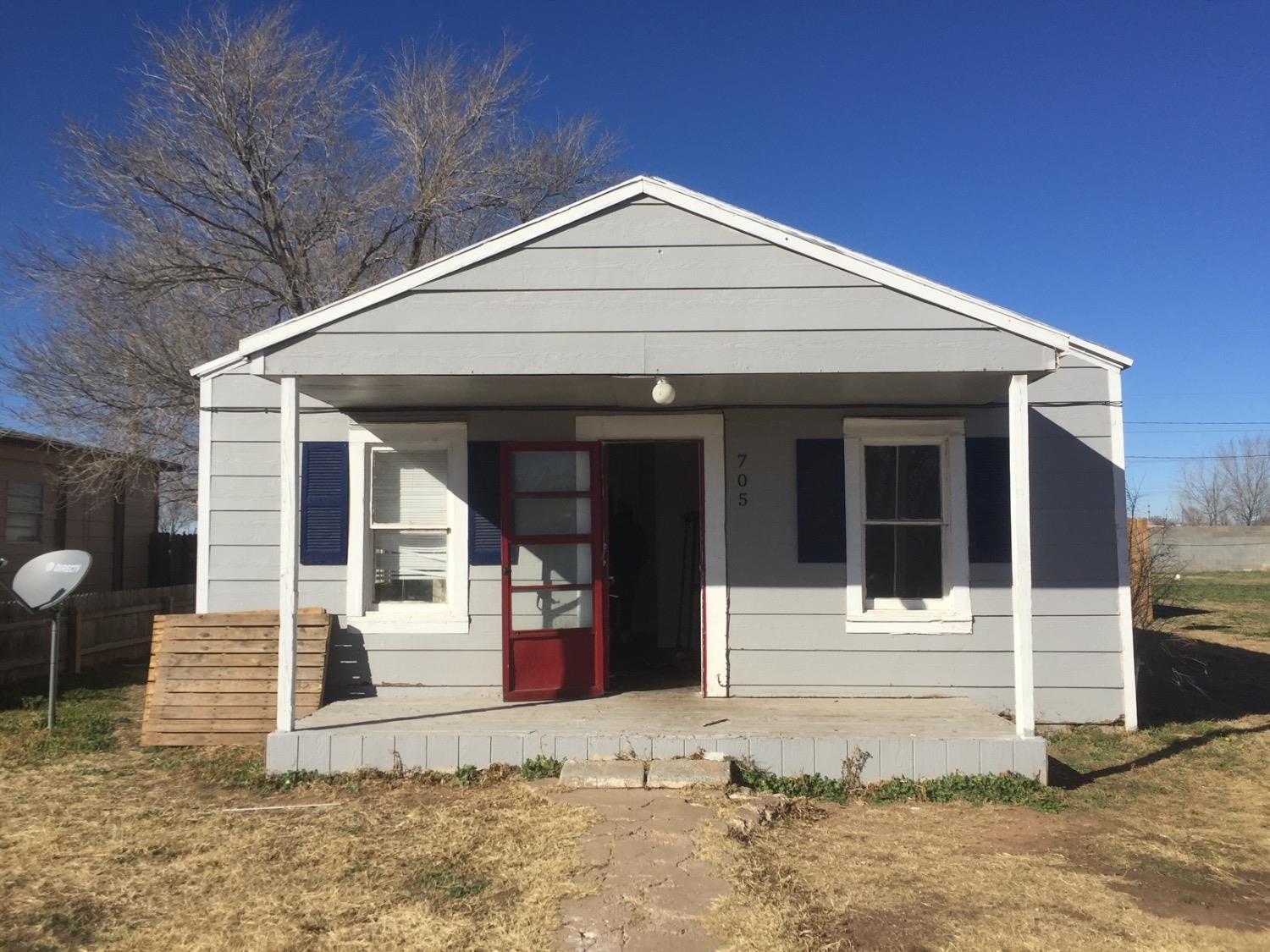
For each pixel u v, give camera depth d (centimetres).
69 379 1439
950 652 819
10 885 484
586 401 818
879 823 586
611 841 526
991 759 655
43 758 746
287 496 686
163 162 1420
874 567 841
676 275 668
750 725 700
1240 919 447
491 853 519
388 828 564
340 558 830
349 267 1600
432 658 827
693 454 1141
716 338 665
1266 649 1473
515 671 802
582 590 827
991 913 450
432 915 441
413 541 849
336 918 441
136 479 1502
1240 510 6481
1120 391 827
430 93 1686
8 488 1430
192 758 743
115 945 416
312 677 797
